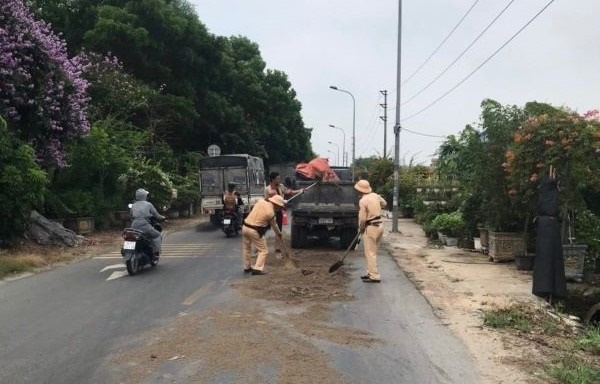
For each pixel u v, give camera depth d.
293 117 60.75
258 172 25.55
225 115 41.91
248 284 10.50
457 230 16.80
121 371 5.79
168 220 27.70
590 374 5.75
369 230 10.98
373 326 7.59
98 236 19.23
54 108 17.05
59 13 33.75
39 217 16.42
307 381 5.50
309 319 7.87
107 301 9.16
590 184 11.35
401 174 33.25
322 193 16.67
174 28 34.91
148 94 31.27
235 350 6.41
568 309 10.25
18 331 7.35
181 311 8.38
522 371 5.90
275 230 12.09
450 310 8.59
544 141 11.20
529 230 13.32
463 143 15.00
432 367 5.98
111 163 22.00
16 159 14.33
